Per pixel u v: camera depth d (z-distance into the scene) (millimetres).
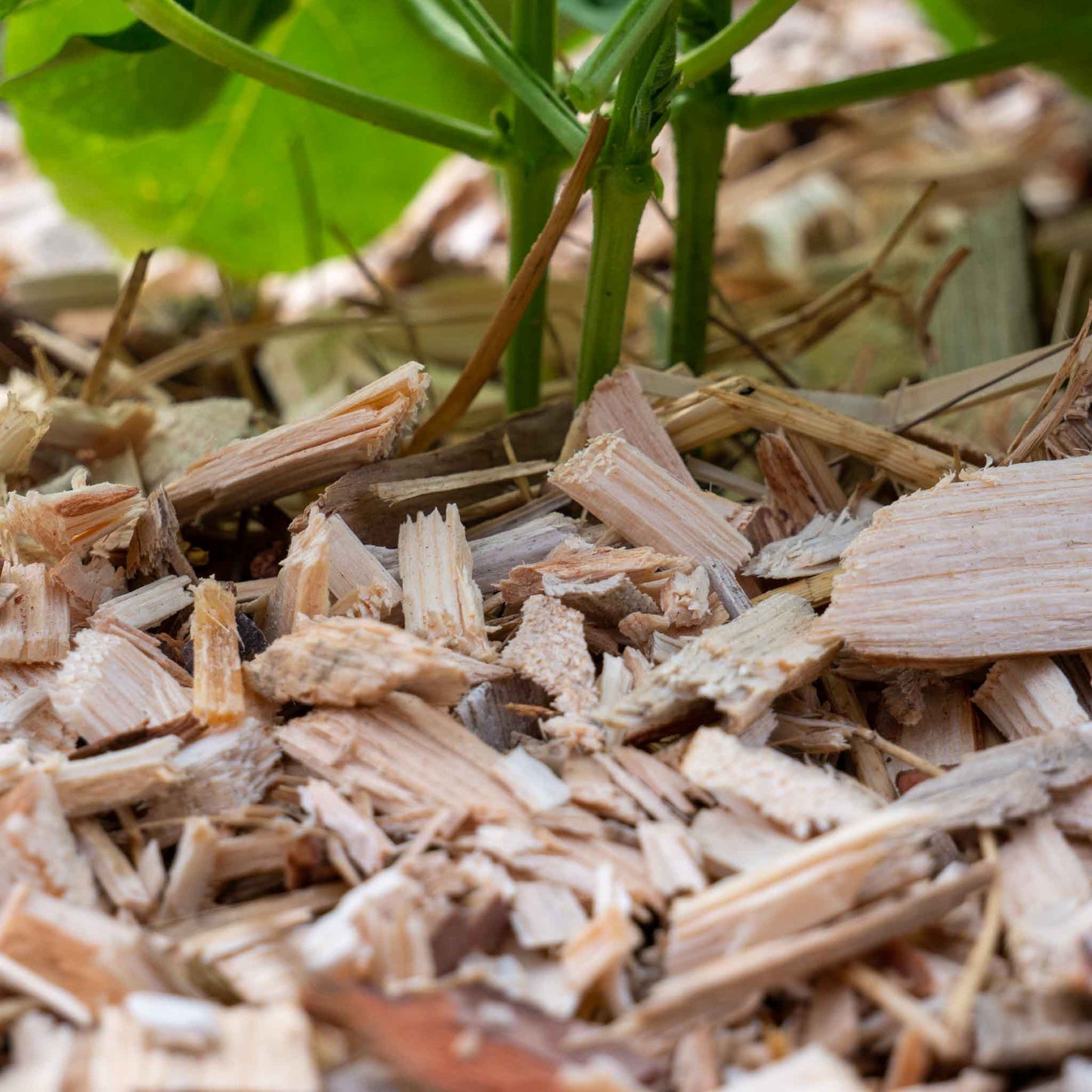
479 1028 434
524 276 501
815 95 524
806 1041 442
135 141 580
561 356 573
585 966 443
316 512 487
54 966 443
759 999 444
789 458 500
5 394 547
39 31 557
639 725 465
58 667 479
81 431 531
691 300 541
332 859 455
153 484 529
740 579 491
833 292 564
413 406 492
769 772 458
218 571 515
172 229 611
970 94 1081
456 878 451
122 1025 436
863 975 444
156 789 459
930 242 816
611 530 493
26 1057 438
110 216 600
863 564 473
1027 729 471
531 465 504
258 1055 435
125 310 538
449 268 859
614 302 508
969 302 604
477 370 510
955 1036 438
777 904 445
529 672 472
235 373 655
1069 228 751
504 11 571
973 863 457
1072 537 472
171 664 477
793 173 929
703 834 457
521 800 459
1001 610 470
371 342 637
